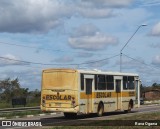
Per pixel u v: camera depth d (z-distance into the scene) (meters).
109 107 32.03
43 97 29.02
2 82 76.38
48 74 29.02
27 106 52.31
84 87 28.92
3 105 55.06
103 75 31.30
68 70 28.52
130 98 35.53
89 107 29.44
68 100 28.31
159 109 42.53
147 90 93.75
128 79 35.28
